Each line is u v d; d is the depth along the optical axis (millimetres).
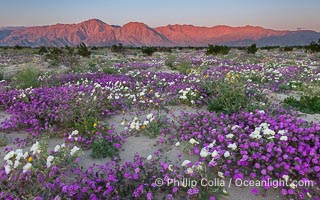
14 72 12938
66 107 5281
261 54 26828
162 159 3646
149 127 4617
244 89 5988
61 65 16312
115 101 6309
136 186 2764
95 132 4426
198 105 6027
